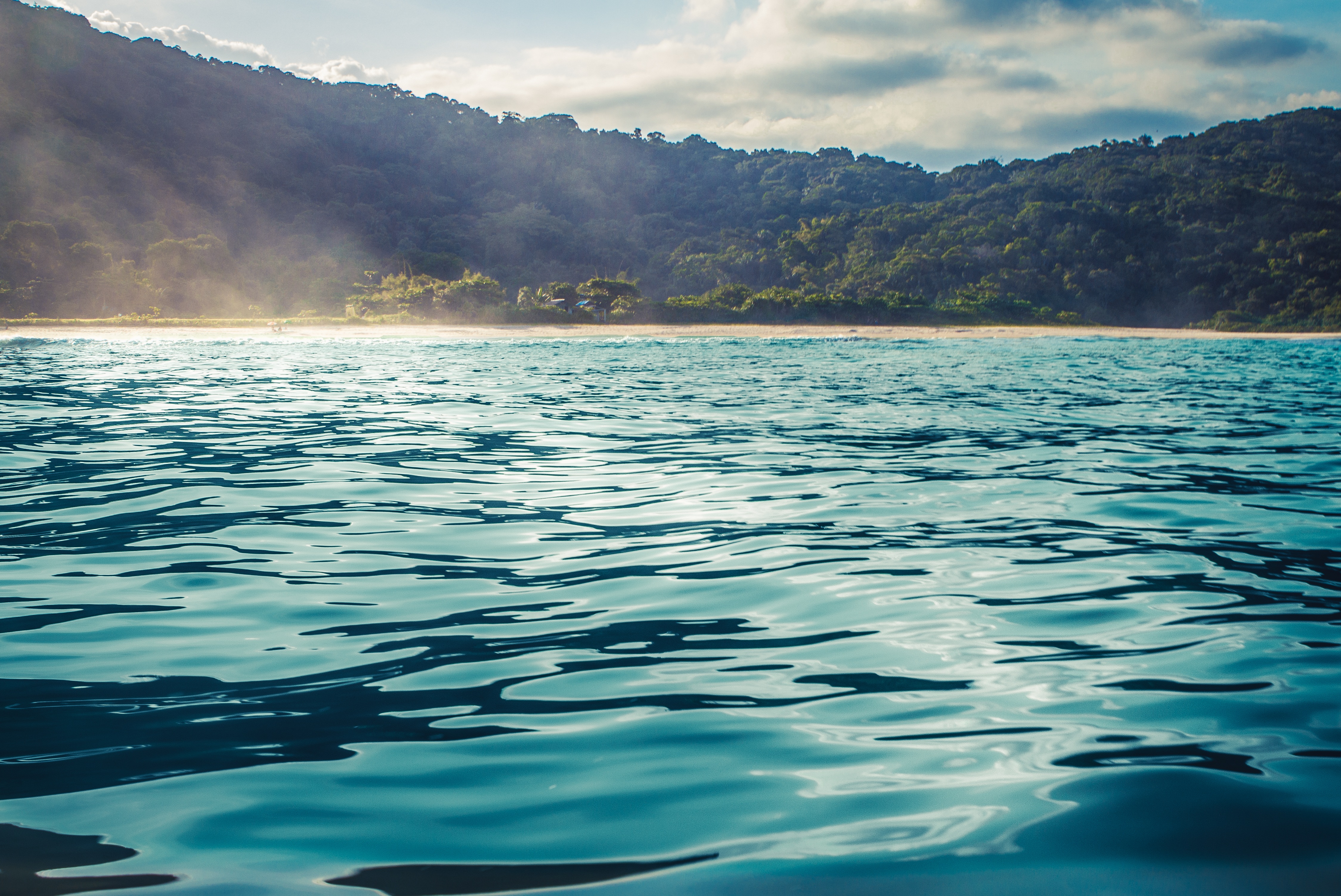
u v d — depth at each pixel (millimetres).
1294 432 9383
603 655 2928
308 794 1920
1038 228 109438
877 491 6051
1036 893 1481
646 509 5434
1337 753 2080
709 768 2053
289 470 6902
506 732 2281
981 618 3312
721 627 3217
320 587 3756
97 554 4316
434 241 123250
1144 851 1628
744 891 1501
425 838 1720
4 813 1820
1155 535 4719
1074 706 2426
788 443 8508
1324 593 3596
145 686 2619
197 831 1746
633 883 1538
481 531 4863
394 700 2516
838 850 1651
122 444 8375
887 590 3693
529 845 1688
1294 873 1540
